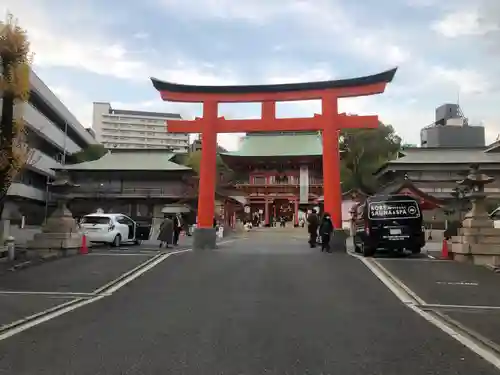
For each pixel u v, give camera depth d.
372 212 20.06
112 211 58.62
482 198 18.20
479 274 15.02
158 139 113.56
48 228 19.48
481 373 5.56
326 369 5.68
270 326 8.03
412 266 16.52
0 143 16.50
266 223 65.44
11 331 7.64
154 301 10.48
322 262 17.47
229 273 14.87
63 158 59.31
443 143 68.94
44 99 55.03
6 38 16.19
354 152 62.97
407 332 7.70
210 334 7.43
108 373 5.51
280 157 63.97
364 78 23.30
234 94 24.52
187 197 56.06
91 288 12.41
